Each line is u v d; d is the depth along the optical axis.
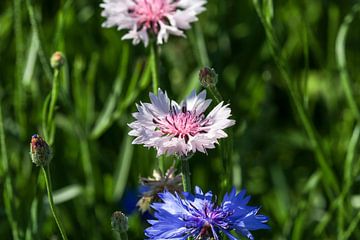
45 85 0.91
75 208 0.90
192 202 0.65
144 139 0.65
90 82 0.94
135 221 0.85
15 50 0.97
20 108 0.88
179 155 0.66
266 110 0.97
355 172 0.84
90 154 0.89
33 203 0.80
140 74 0.93
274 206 0.92
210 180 0.92
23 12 0.91
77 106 0.92
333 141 0.95
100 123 0.89
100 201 0.90
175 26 0.75
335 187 0.85
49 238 0.88
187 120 0.66
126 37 0.75
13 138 0.91
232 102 0.96
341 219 0.83
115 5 0.76
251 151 0.96
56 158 0.91
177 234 0.64
